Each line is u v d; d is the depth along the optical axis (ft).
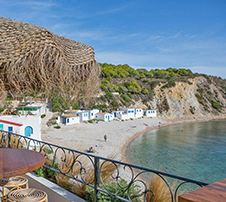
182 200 2.69
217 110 244.01
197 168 54.29
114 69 250.16
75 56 6.58
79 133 99.91
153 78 266.77
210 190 2.94
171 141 96.73
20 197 7.78
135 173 39.09
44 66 5.75
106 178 12.15
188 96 237.04
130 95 203.92
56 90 6.68
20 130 42.91
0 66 5.16
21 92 5.99
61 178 12.26
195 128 151.02
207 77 285.43
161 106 213.05
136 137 108.37
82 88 7.41
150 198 10.16
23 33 5.36
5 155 8.22
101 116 147.33
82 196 10.77
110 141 87.61
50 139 82.12
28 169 6.81
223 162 60.39
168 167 54.90
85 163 14.29
